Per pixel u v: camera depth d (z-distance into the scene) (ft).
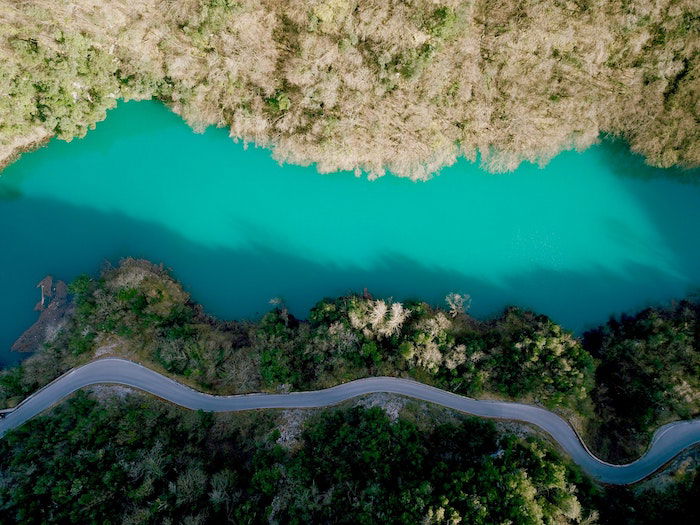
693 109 176.35
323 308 186.09
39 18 156.04
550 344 174.91
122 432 169.99
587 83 177.06
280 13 162.91
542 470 155.33
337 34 163.84
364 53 168.76
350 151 185.98
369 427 170.91
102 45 172.24
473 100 179.83
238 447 181.16
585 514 155.02
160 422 180.04
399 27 160.45
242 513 154.51
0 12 153.99
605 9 159.94
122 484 159.22
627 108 182.29
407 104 177.78
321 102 177.88
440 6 156.87
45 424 171.42
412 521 141.59
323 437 172.86
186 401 186.09
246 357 187.11
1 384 180.24
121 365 186.60
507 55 169.48
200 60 174.81
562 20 162.20
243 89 180.45
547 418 183.01
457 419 182.70
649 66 170.91
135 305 187.01
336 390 187.52
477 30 166.20
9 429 174.70
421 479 156.46
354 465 165.17
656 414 177.88
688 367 175.94
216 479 162.81
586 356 174.91
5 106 172.76
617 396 186.50
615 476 176.55
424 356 180.24
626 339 187.11
